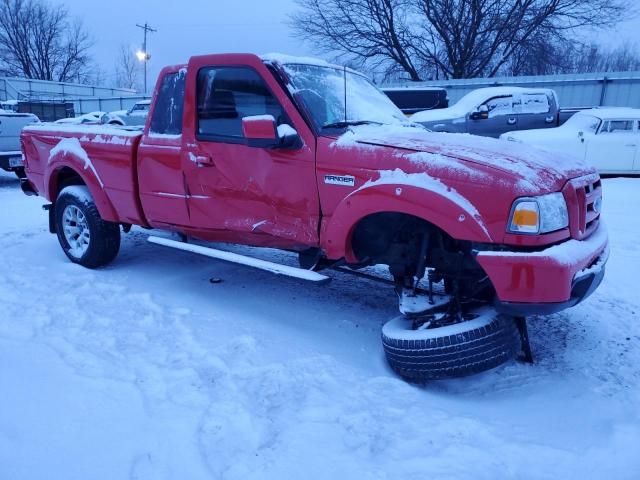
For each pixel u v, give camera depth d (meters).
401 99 14.66
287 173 3.58
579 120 12.19
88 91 47.41
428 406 2.97
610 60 38.94
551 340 3.82
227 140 3.85
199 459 2.41
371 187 3.15
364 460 2.47
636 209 8.34
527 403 3.03
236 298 4.54
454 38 24.73
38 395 2.86
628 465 2.46
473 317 3.12
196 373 3.18
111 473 2.29
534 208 2.77
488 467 2.44
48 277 4.91
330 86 4.00
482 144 3.35
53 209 5.43
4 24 52.84
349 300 4.57
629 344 3.74
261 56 3.77
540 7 23.31
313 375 3.25
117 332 3.75
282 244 3.85
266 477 2.31
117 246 5.22
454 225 2.90
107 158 4.72
